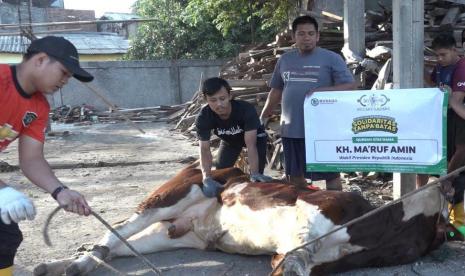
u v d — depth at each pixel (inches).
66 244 208.1
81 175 364.2
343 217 152.3
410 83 214.2
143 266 179.5
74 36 1175.0
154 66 889.5
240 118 200.5
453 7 448.8
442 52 194.9
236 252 182.7
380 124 178.7
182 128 605.3
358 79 340.8
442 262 169.6
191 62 897.5
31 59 112.1
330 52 213.6
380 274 161.6
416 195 164.7
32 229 228.4
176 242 192.9
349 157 186.1
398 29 213.6
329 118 187.0
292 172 221.9
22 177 355.3
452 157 198.7
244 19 893.2
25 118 116.6
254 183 177.8
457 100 187.9
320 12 508.4
